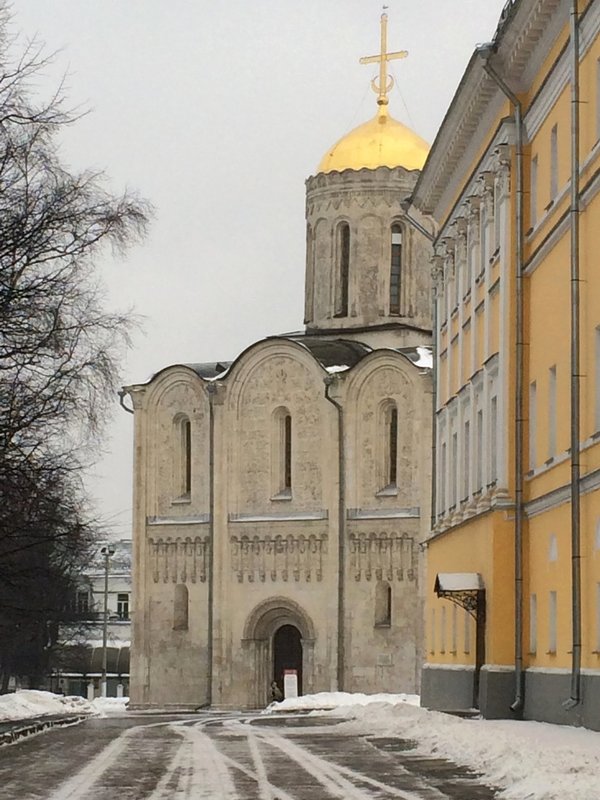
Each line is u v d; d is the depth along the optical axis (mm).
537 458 41156
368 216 91188
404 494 83500
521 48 41062
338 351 87750
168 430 89688
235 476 87438
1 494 40312
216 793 22328
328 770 26531
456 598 45750
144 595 89062
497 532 43125
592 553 34812
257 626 86438
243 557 86750
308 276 93000
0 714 54031
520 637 41906
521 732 32906
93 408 39750
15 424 39125
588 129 35344
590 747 26906
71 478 41812
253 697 86062
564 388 37594
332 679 83875
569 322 37031
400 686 82688
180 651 87938
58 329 38531
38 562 49312
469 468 50375
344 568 84375
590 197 35094
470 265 51000
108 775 25875
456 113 48812
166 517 89188
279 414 87250
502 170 43438
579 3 35844
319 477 85562
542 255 40312
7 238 37844
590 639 34969
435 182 56406
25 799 21641
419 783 23516
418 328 90000
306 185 93375
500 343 43938
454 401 54344
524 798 20141
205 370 90562
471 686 48406
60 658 108250
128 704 88938
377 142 92125
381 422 84688
